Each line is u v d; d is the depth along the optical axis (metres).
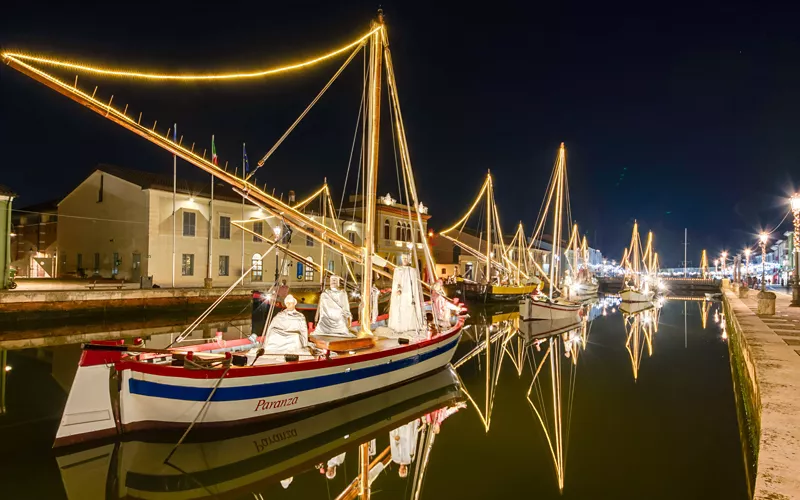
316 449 11.05
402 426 12.73
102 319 29.83
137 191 38.41
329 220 47.16
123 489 8.66
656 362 22.00
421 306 16.45
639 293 53.06
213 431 10.48
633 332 32.41
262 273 43.91
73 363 17.98
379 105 14.48
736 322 19.17
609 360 22.45
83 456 9.51
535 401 15.25
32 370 16.81
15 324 26.88
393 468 10.03
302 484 9.27
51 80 8.63
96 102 9.31
